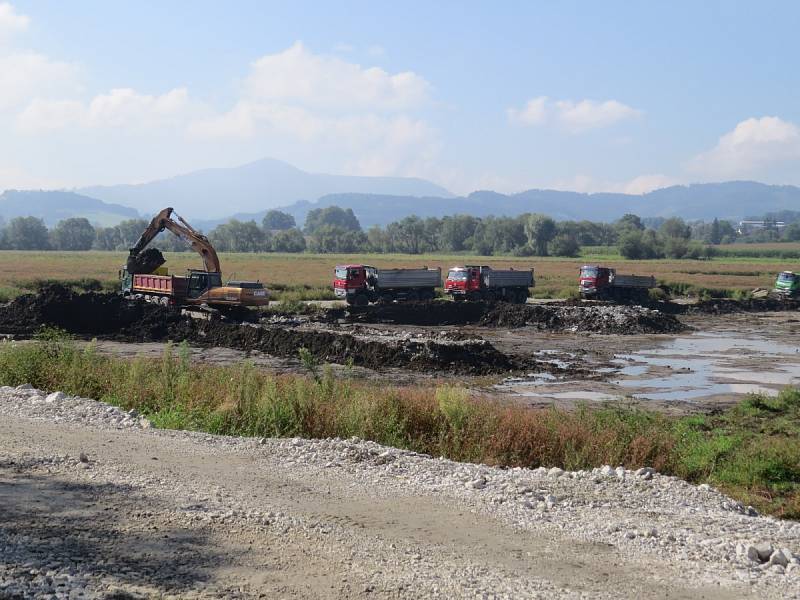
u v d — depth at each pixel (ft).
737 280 327.88
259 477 38.11
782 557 28.81
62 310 137.59
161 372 67.21
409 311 177.06
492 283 208.64
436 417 54.75
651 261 551.18
